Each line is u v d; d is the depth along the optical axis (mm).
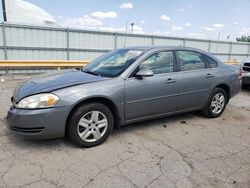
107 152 3330
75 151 3326
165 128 4328
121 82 3613
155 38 16453
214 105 4965
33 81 3752
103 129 3570
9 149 3316
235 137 4031
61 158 3125
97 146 3510
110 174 2789
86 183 2605
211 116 4980
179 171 2898
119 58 4199
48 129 3148
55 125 3172
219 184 2670
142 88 3795
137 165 3004
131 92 3691
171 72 4203
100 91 3408
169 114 4332
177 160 3164
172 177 2770
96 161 3074
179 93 4281
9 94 6836
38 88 3324
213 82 4785
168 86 4098
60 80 3604
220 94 5020
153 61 4035
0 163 2955
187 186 2613
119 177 2734
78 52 14227
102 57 4668
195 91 4516
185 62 4469
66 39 13672
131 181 2668
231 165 3086
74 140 3355
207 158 3250
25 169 2840
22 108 3129
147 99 3887
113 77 3660
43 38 12992
